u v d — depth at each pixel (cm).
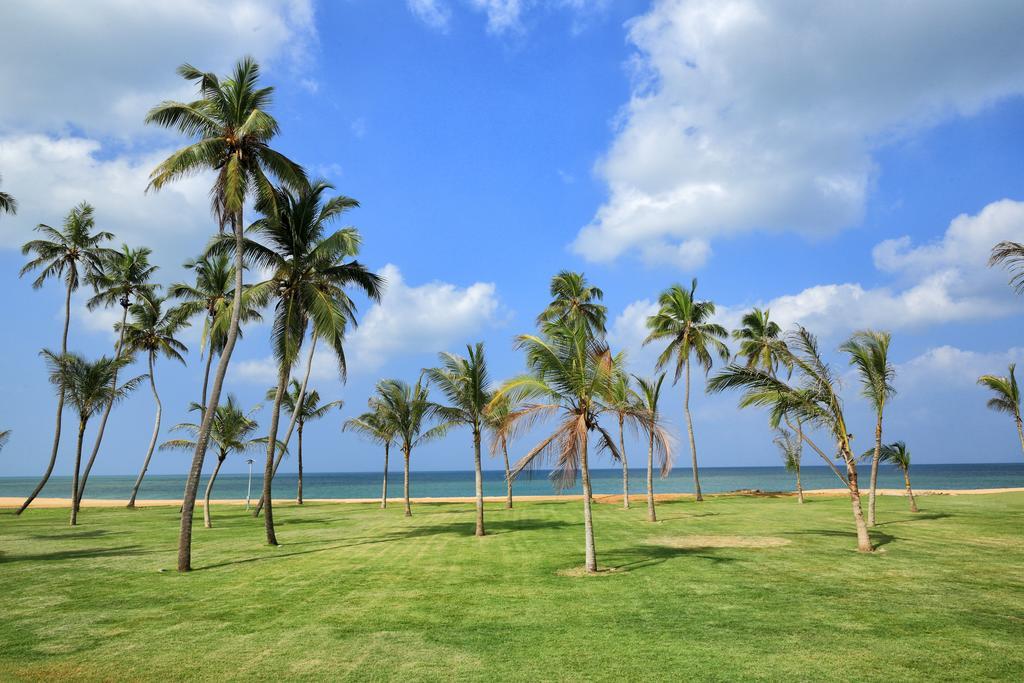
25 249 3027
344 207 2064
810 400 1616
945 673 650
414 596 1081
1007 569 1255
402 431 2966
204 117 1550
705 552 1539
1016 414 2134
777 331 3419
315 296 1912
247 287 1925
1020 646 742
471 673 675
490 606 996
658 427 1381
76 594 1123
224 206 1666
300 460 4256
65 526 2533
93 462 3459
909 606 949
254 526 2503
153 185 1492
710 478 13250
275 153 1652
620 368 1470
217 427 2528
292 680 661
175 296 3152
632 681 640
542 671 677
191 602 1050
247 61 1625
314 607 1004
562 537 1934
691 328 3406
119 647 788
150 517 3025
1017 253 1315
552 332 1435
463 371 2059
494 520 2605
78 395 2728
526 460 1342
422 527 2361
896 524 2097
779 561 1381
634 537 1891
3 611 992
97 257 3256
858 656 710
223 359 1533
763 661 696
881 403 2052
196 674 684
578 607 980
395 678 663
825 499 3644
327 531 2264
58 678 676
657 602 1002
